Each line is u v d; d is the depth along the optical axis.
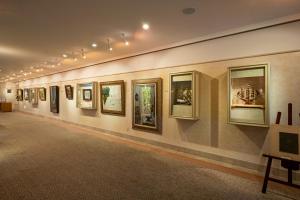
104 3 2.96
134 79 6.22
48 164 4.17
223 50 4.13
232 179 3.48
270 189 3.14
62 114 10.41
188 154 4.76
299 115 3.11
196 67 4.59
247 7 3.04
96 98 7.89
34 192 2.99
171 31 4.14
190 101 4.46
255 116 3.54
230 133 4.04
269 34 3.54
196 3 2.94
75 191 3.04
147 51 5.67
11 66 9.45
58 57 7.05
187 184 3.29
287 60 3.37
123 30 4.12
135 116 6.11
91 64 8.09
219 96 4.20
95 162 4.31
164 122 5.32
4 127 8.68
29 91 14.52
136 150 5.25
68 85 9.66
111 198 2.84
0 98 18.83
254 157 3.73
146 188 3.15
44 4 3.00
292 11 3.17
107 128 7.38
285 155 2.96
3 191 3.02
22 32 4.31
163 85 5.33
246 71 3.66
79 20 3.61
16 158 4.53
